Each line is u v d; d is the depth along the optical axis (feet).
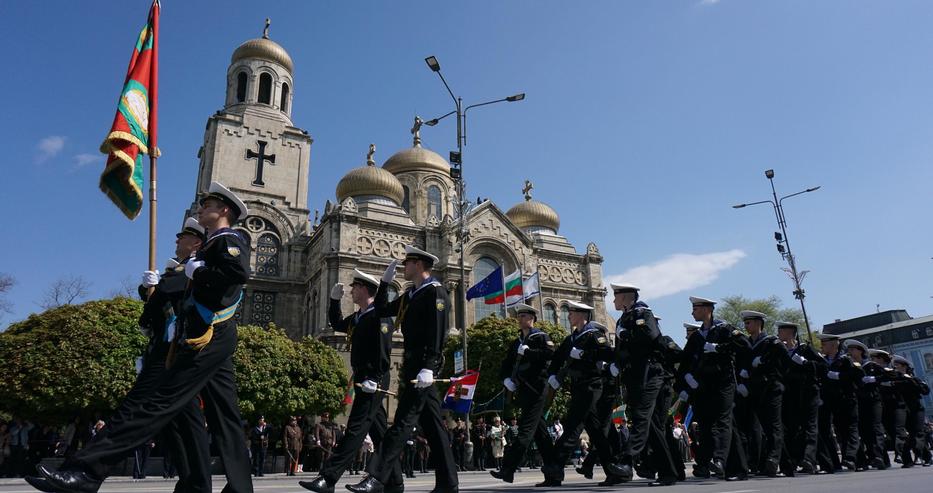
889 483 29.35
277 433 106.93
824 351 51.24
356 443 24.13
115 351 94.32
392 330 27.07
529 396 34.32
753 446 41.27
